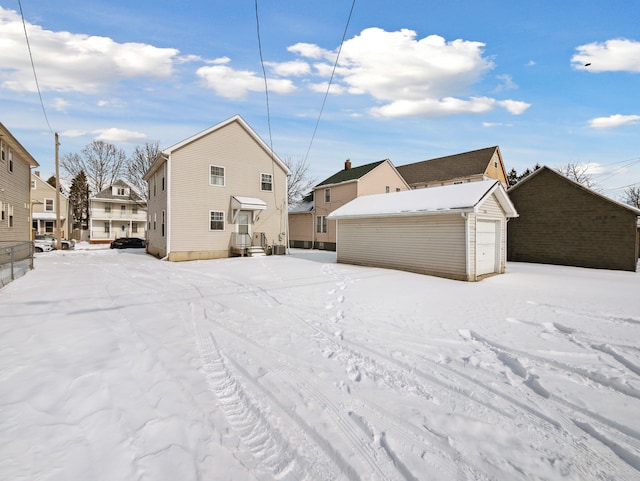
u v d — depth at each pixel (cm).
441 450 252
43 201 3606
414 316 633
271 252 2058
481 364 415
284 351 448
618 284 1022
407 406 315
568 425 289
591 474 230
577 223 1600
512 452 252
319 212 2914
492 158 2833
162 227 1872
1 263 901
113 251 2494
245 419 288
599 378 374
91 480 206
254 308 681
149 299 743
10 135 1440
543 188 1725
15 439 242
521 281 1081
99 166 4447
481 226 1216
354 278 1091
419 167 3306
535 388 357
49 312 610
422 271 1237
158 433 259
